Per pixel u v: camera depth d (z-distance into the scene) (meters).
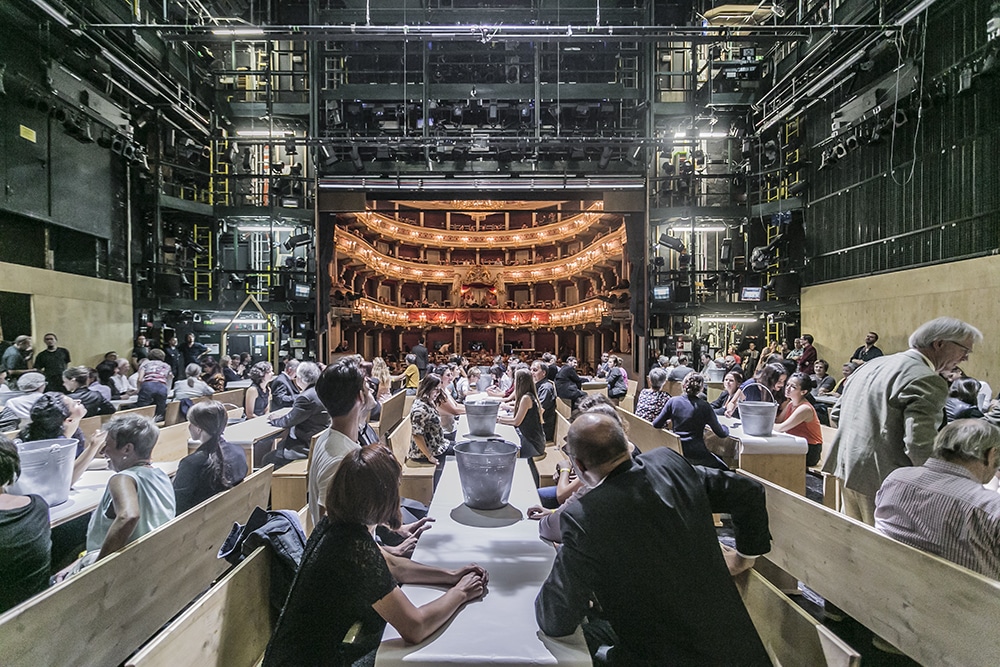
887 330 10.19
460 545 2.13
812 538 2.39
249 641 1.87
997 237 8.09
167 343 11.30
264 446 5.71
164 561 2.13
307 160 13.96
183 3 12.00
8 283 8.42
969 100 8.54
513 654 1.45
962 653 1.59
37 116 9.03
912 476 2.18
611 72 14.73
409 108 13.78
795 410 4.50
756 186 14.09
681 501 1.60
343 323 20.64
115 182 11.13
